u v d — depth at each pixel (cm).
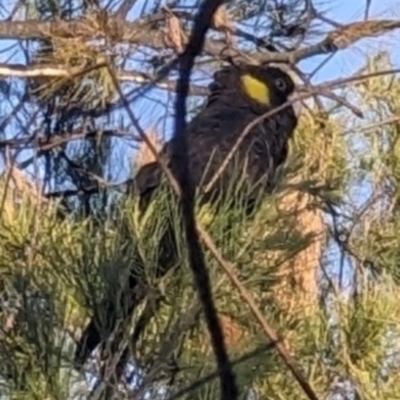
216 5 273
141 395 280
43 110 407
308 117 409
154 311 285
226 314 292
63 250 288
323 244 377
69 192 372
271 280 296
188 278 284
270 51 438
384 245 395
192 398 282
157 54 402
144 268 285
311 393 272
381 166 408
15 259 292
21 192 313
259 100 400
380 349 354
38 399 276
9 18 429
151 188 314
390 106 416
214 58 420
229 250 291
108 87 386
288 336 332
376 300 358
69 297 284
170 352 282
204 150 366
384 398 351
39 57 409
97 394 278
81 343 282
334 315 355
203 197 297
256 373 293
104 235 290
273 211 301
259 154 379
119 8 407
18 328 283
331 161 402
